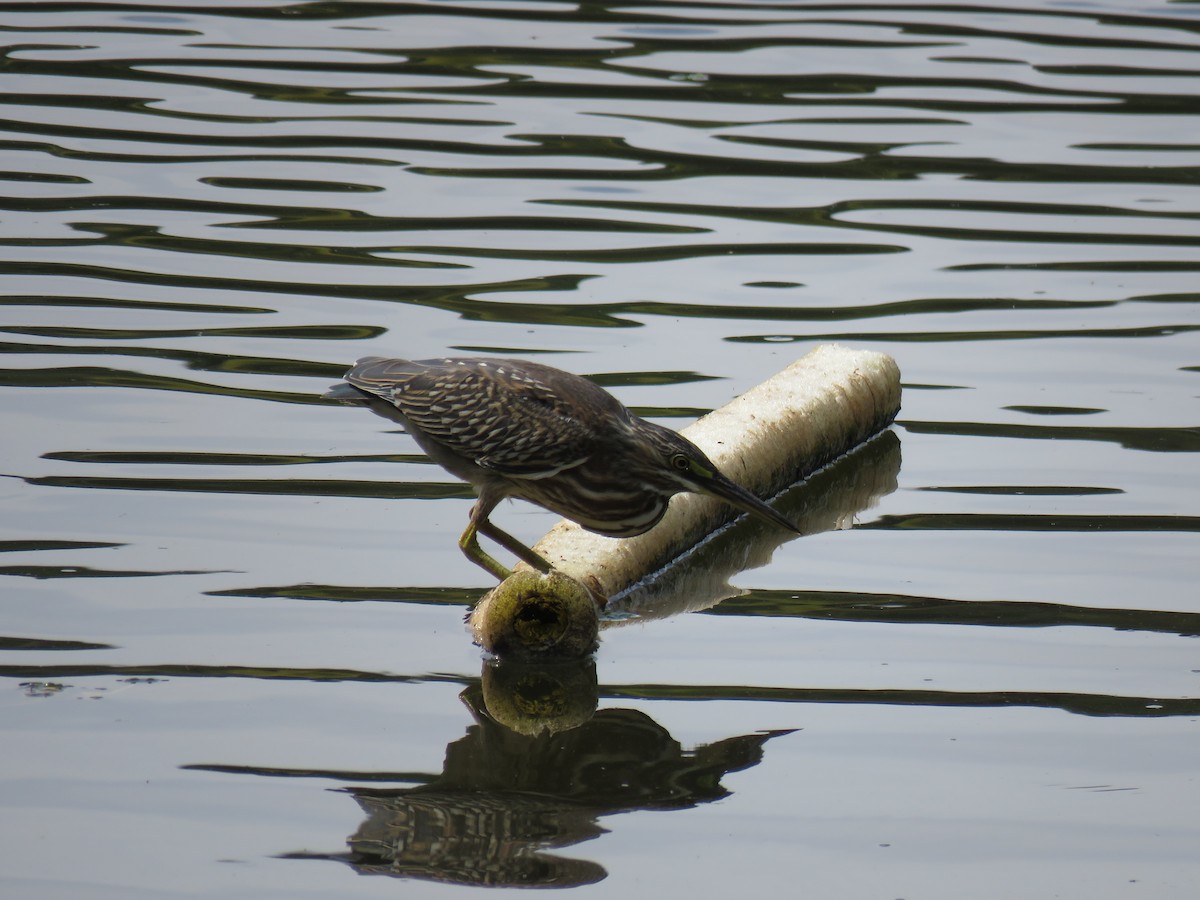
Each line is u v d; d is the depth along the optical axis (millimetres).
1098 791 8430
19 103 22578
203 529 11477
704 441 12812
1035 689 9570
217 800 8133
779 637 10414
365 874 7527
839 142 22188
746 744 8938
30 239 17719
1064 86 24859
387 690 9430
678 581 11594
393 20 28016
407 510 12094
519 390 10977
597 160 21234
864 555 11781
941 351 15758
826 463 13797
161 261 17281
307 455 13008
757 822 8117
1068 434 13898
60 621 9984
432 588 10836
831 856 7793
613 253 18156
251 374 14516
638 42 26984
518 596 9930
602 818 8133
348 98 23438
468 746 8820
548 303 16547
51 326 15406
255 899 7301
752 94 24266
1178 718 9203
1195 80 25156
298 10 28641
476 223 18922
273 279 16906
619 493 11062
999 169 21344
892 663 9953
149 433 13188
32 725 8766
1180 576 11141
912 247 18641
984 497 12742
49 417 13375
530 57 25844
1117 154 22016
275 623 10164
